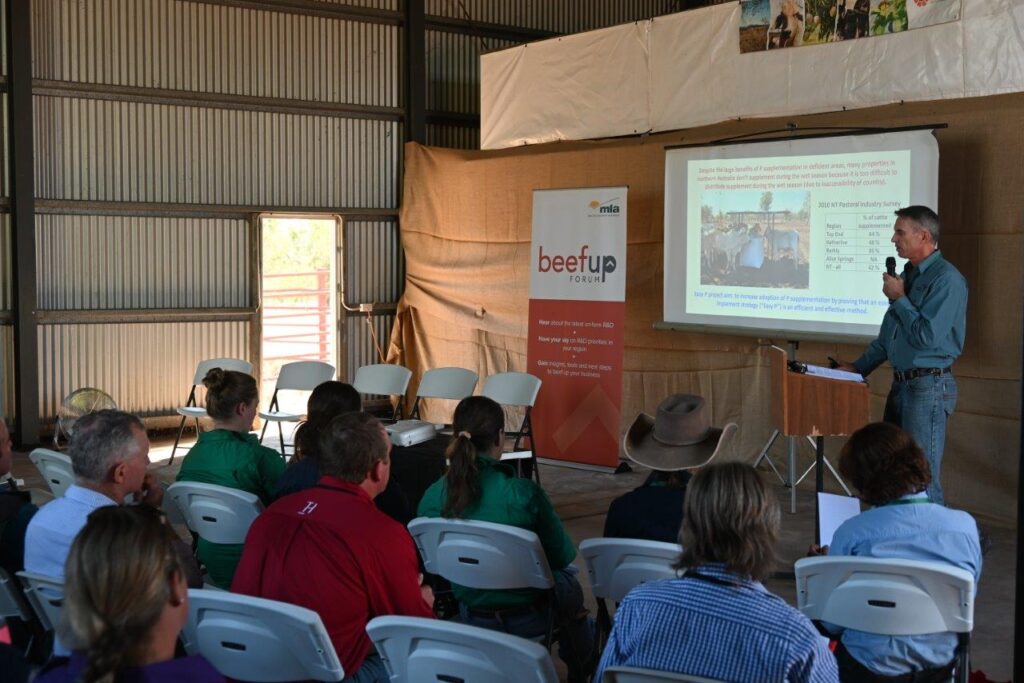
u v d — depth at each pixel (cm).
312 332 1400
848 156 673
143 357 969
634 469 830
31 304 901
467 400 364
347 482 281
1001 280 632
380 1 1065
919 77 691
